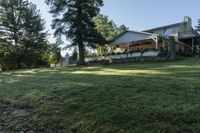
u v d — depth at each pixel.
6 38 33.12
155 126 4.73
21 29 33.59
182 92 6.82
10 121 6.19
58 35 27.05
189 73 10.96
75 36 26.72
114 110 5.71
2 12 32.94
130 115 5.31
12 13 33.16
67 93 7.71
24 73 17.55
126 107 5.82
